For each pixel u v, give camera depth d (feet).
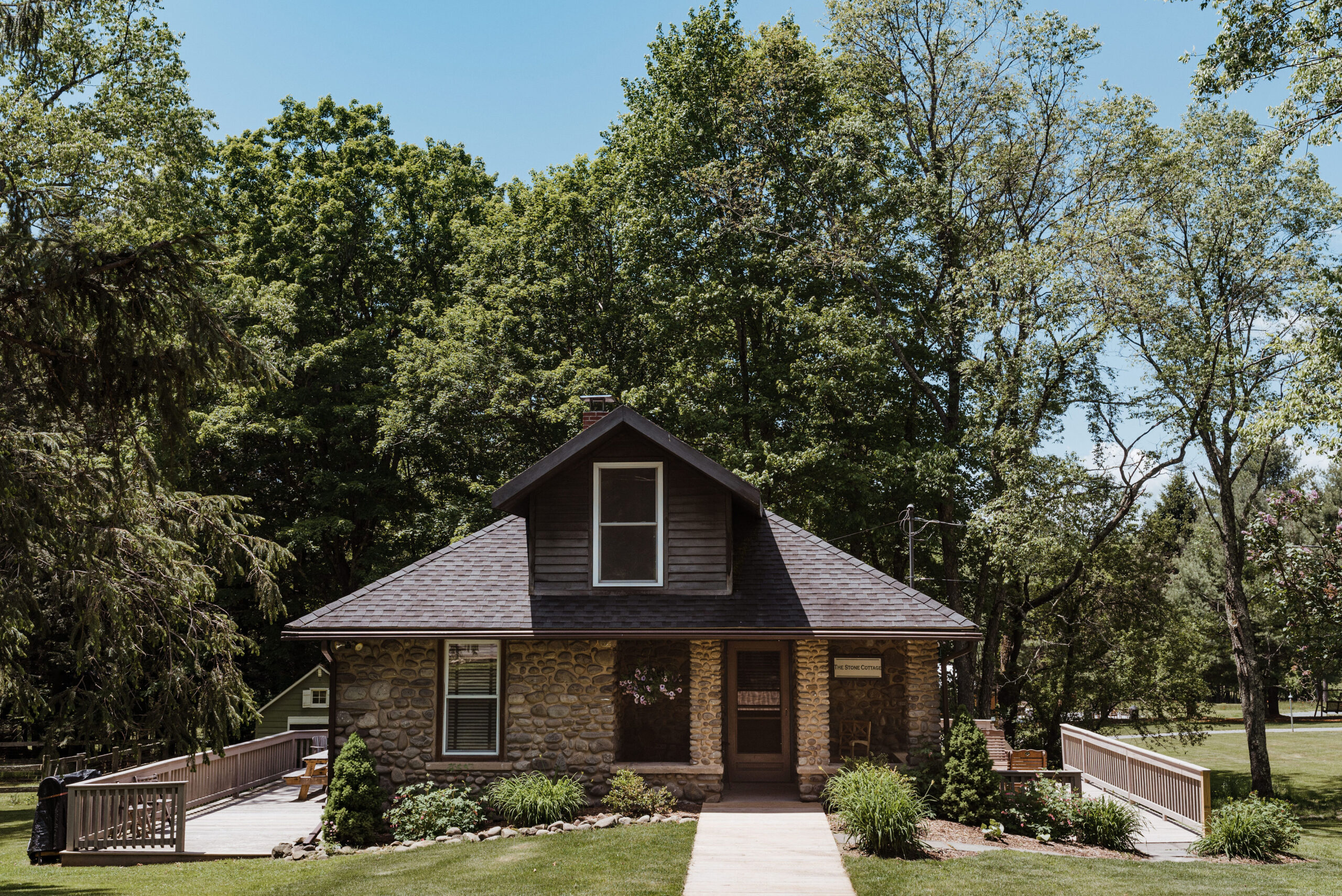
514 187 128.36
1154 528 98.99
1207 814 50.39
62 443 34.71
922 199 99.40
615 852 42.55
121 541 37.45
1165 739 129.18
